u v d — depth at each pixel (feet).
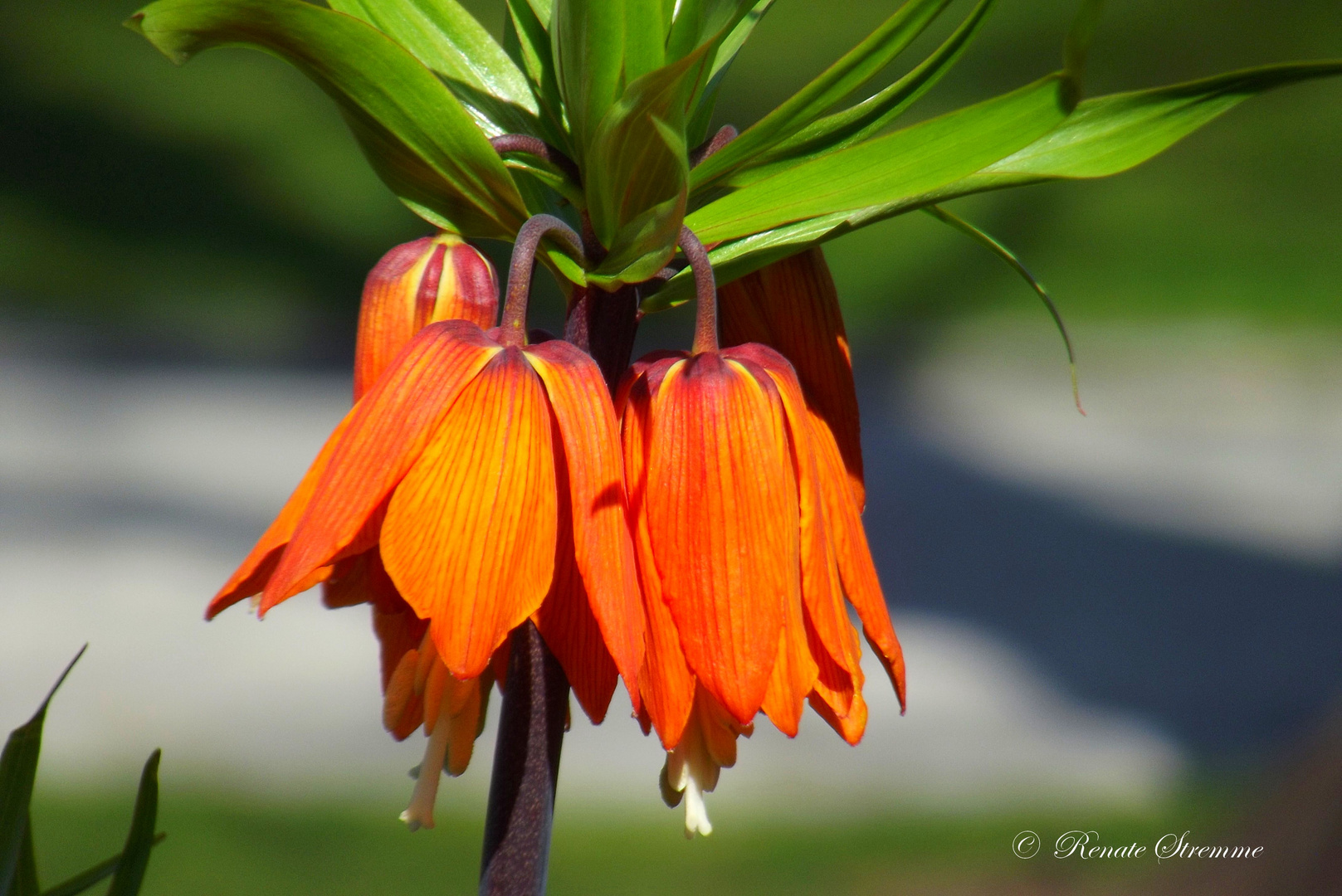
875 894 21.35
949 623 35.22
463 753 4.82
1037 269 80.53
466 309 5.01
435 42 5.62
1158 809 24.68
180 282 69.92
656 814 24.67
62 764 24.68
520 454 4.46
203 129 90.53
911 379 64.08
